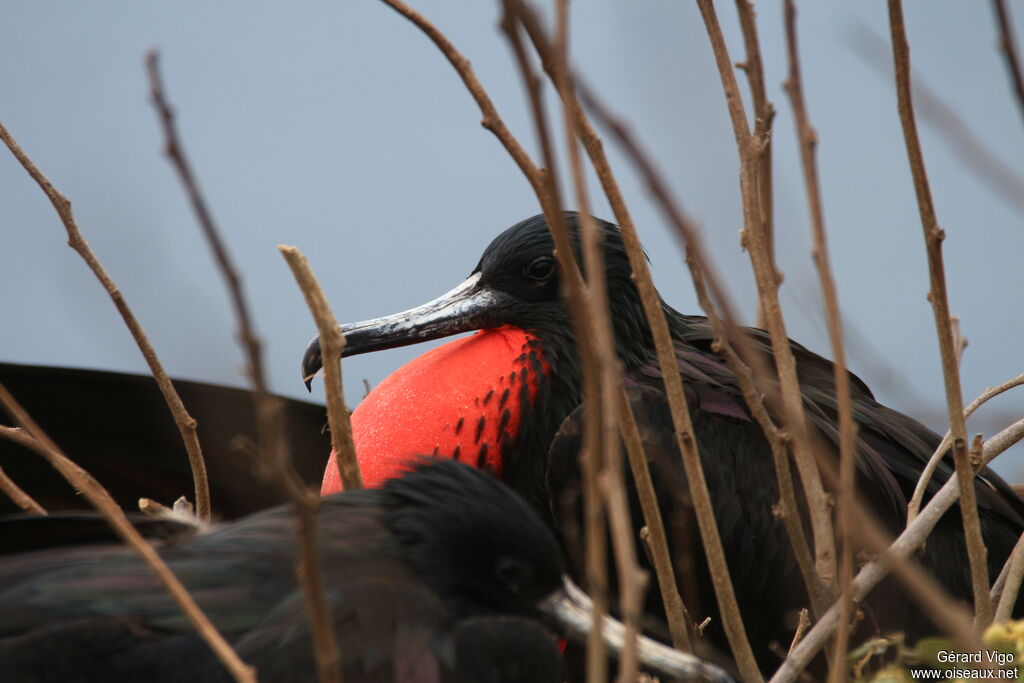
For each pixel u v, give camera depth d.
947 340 5.99
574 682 9.64
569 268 4.50
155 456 10.82
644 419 10.01
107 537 6.91
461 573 6.67
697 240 4.49
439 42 5.53
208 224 3.86
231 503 10.89
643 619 9.16
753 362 4.75
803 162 5.11
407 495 6.77
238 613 6.10
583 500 9.83
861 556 6.28
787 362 6.09
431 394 9.92
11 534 6.94
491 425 10.01
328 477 9.42
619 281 10.52
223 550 6.32
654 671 6.54
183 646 5.95
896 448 10.45
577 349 10.37
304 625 6.02
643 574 4.41
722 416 10.24
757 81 6.32
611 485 4.39
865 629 9.18
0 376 10.64
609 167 5.83
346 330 10.41
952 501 6.29
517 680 6.38
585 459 4.77
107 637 5.93
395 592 6.31
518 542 6.71
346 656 5.99
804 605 9.94
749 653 6.14
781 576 9.98
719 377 10.45
